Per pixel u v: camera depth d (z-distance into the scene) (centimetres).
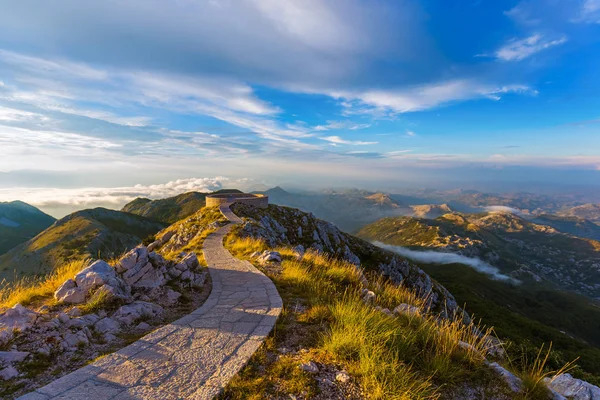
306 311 721
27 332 530
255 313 707
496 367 497
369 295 886
